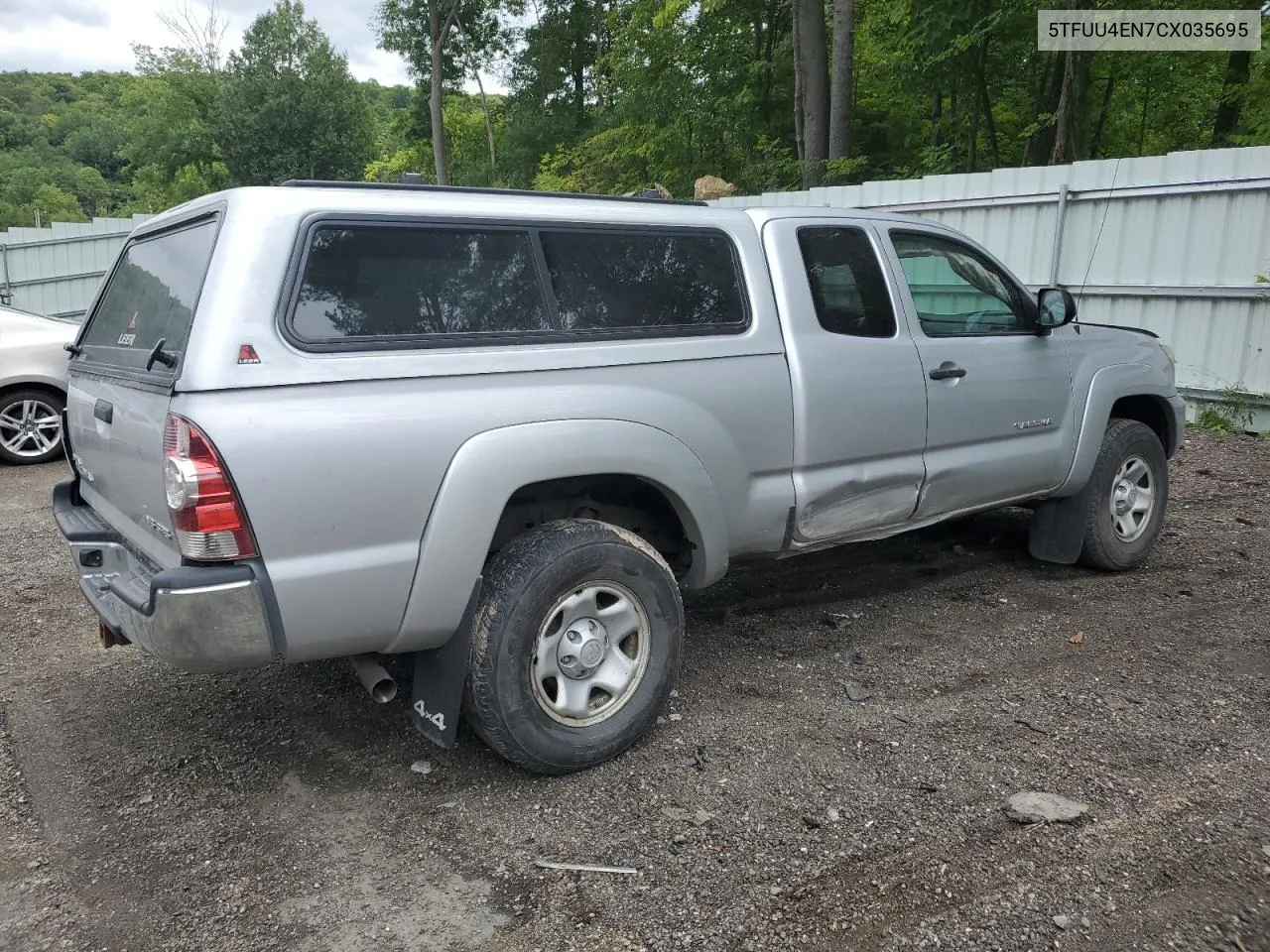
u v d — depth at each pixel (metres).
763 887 2.51
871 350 3.85
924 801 2.89
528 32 42.59
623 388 3.13
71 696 3.78
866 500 3.93
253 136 44.41
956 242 4.38
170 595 2.45
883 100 21.12
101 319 3.55
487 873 2.61
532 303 3.03
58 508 3.60
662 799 2.94
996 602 4.63
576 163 30.72
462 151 50.38
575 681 3.09
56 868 2.67
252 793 3.04
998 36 15.87
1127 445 4.90
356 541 2.65
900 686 3.72
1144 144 20.28
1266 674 3.78
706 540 3.38
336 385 2.60
